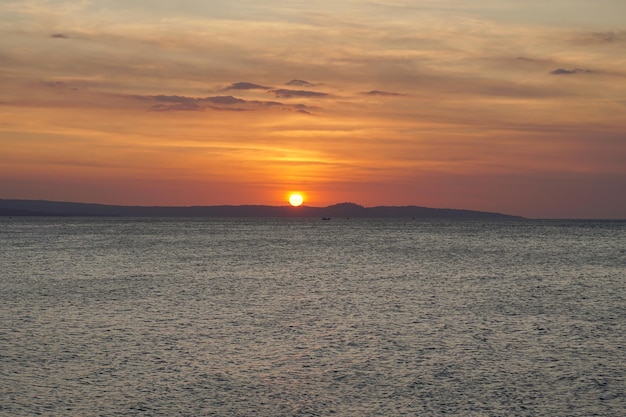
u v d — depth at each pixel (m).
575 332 29.81
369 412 18.44
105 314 34.34
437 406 18.98
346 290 45.94
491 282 51.81
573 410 18.77
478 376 22.08
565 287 48.53
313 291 45.28
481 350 25.95
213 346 26.39
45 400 19.20
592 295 43.62
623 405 19.19
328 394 20.00
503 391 20.42
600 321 32.88
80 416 17.91
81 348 25.89
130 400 19.27
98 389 20.30
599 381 21.53
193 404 18.98
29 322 31.83
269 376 21.86
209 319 32.94
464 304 38.84
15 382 20.98
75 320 32.44
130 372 22.23
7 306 37.16
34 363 23.39
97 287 47.06
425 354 25.20
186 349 25.80
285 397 19.67
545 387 20.86
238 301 39.78
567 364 23.72
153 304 38.22
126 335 28.59
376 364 23.58
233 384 20.94
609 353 25.48
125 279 52.94
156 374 22.02
